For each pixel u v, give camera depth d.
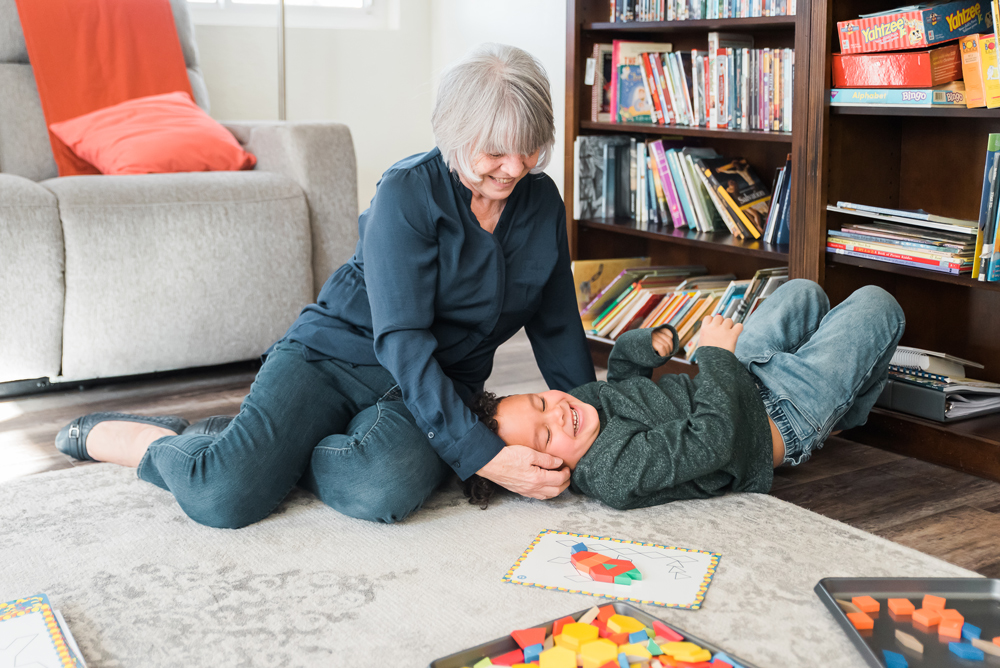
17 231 2.08
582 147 2.64
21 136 2.59
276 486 1.43
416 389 1.34
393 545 1.35
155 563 1.30
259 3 3.41
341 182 2.57
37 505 1.52
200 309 2.33
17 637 1.05
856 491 1.62
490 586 1.22
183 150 2.51
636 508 1.48
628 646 1.01
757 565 1.27
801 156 1.97
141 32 2.74
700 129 2.32
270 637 1.10
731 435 1.43
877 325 1.56
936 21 1.70
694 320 2.35
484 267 1.43
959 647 1.01
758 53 2.21
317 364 1.49
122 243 2.20
